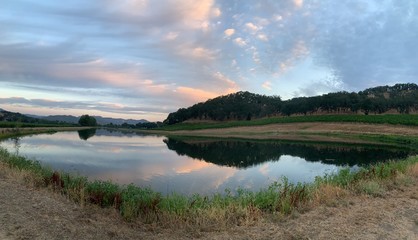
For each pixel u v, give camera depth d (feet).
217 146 158.61
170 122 622.54
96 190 32.50
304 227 23.63
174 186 53.62
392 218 25.93
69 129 320.09
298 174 70.03
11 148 106.22
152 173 66.74
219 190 51.11
